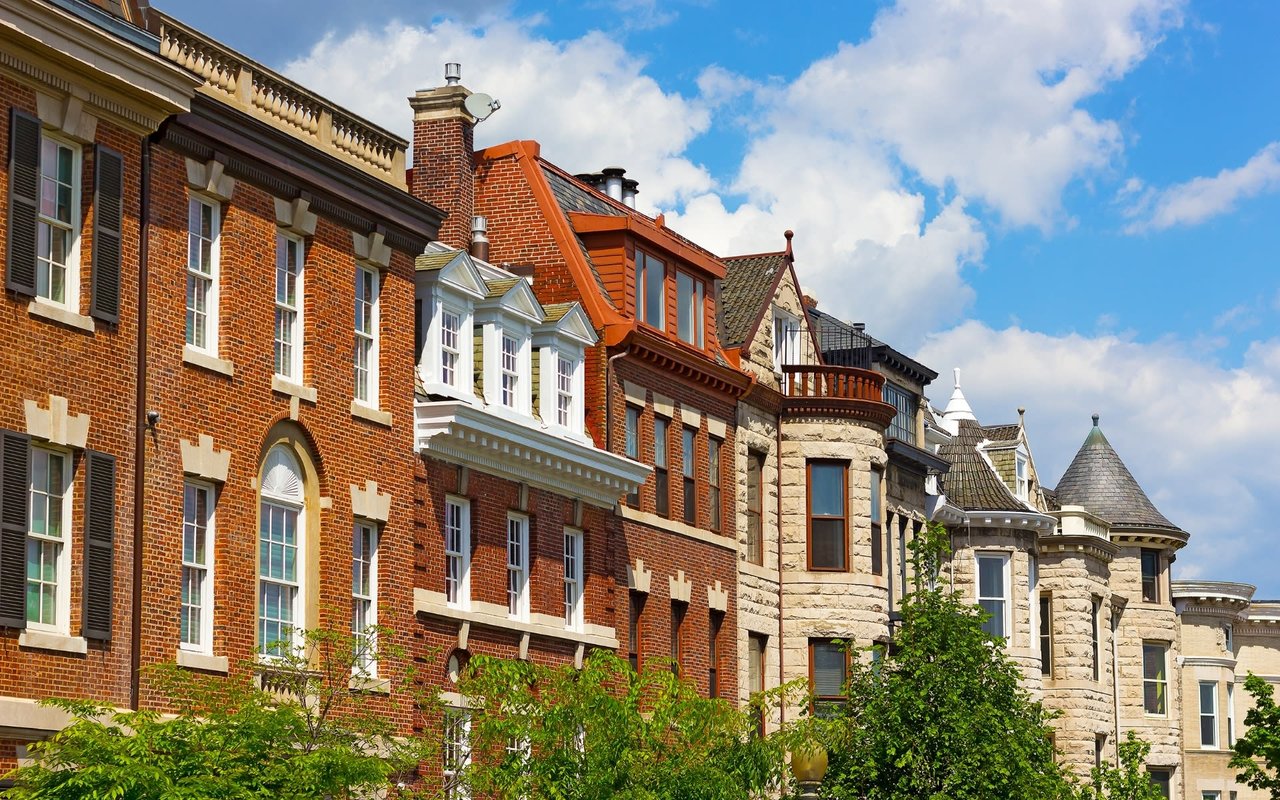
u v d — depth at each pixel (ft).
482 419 137.28
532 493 146.92
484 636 139.85
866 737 160.04
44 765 95.30
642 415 164.45
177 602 110.11
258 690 105.91
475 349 145.89
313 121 127.54
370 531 129.18
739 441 178.50
